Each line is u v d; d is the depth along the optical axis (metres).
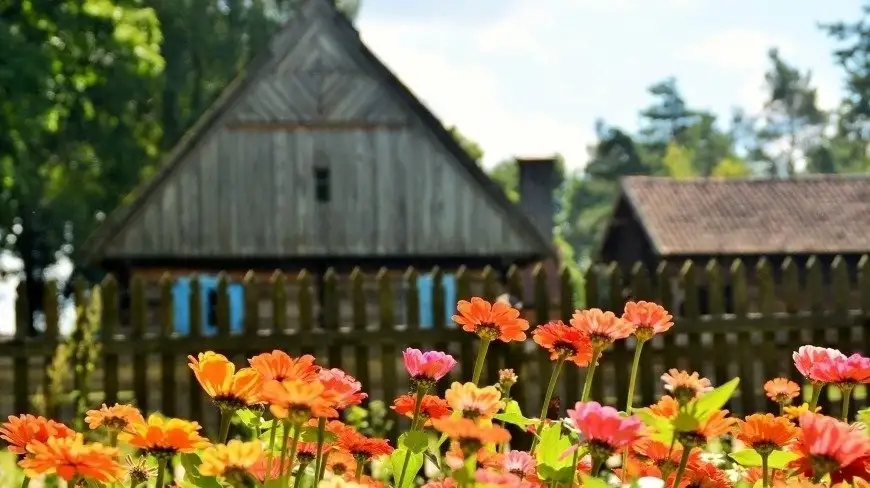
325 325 8.34
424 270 17.84
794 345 8.62
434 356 2.10
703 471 2.05
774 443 1.88
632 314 2.15
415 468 2.08
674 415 1.74
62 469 1.56
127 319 17.77
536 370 8.80
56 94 17.83
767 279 8.58
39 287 31.23
